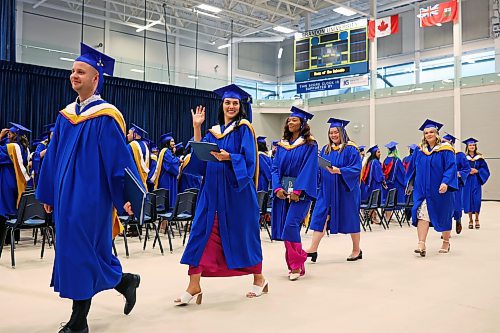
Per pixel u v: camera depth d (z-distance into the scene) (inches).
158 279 152.1
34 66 397.1
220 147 122.8
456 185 201.0
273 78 934.4
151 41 780.0
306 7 671.1
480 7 693.9
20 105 387.9
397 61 781.9
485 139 584.4
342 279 153.9
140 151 245.6
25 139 233.0
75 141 92.8
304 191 147.8
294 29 740.7
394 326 104.7
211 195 121.6
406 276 159.0
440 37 733.3
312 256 185.9
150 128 495.8
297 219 150.6
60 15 685.3
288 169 152.3
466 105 598.9
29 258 191.3
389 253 208.8
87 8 705.6
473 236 274.4
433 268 173.3
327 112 731.4
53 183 96.8
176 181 294.4
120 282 107.2
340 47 611.2
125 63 500.1
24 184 222.1
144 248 214.4
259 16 772.0
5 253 204.4
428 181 204.1
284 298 128.8
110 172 93.8
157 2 631.2
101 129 93.5
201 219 120.9
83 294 89.0
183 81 555.5
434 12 573.0
